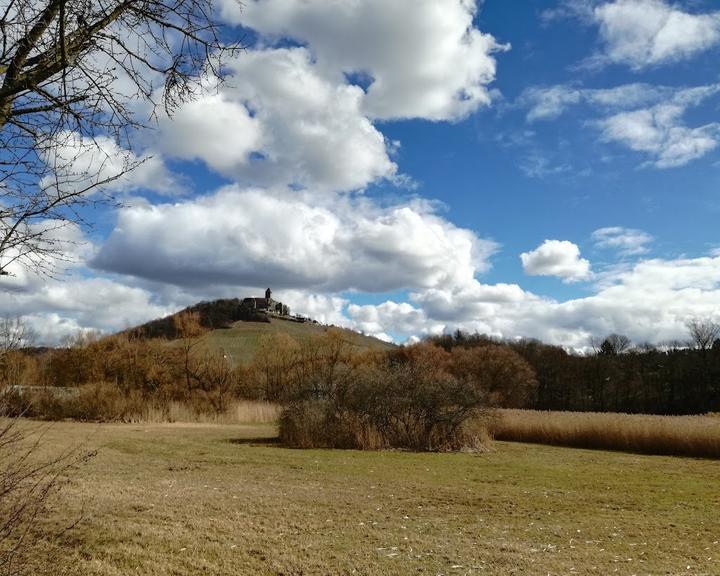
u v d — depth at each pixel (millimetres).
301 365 57250
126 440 23016
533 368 75750
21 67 3867
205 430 30641
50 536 7848
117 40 4266
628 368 73750
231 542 8461
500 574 7477
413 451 23344
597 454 24219
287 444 23906
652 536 9906
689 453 24891
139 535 8523
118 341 46656
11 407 5516
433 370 27516
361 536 9094
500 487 14547
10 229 3979
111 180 4277
